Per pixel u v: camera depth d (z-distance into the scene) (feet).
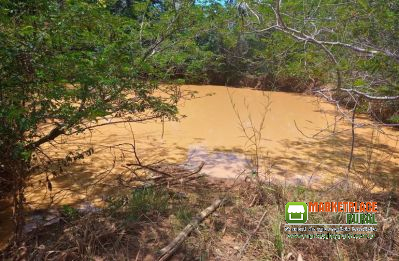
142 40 16.69
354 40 16.02
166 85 17.93
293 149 20.97
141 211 12.28
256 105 35.32
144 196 13.16
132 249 10.46
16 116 9.46
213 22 19.44
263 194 13.71
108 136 22.26
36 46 9.37
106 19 11.58
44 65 9.64
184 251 10.38
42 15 9.82
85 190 14.55
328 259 10.14
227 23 21.99
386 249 10.37
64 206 12.62
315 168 17.78
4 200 13.35
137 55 14.67
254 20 22.20
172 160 18.33
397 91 15.01
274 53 24.22
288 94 43.93
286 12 19.15
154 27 16.40
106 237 10.77
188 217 12.02
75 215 12.20
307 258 10.21
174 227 11.44
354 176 16.74
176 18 16.55
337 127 26.55
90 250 10.09
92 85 11.07
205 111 31.12
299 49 20.98
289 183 15.55
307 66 20.07
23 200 11.41
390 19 15.46
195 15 16.96
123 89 12.73
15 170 10.90
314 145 21.91
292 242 10.71
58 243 10.41
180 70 18.92
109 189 14.66
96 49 11.80
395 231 11.27
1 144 10.13
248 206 13.01
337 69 13.70
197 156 19.07
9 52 8.95
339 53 17.26
